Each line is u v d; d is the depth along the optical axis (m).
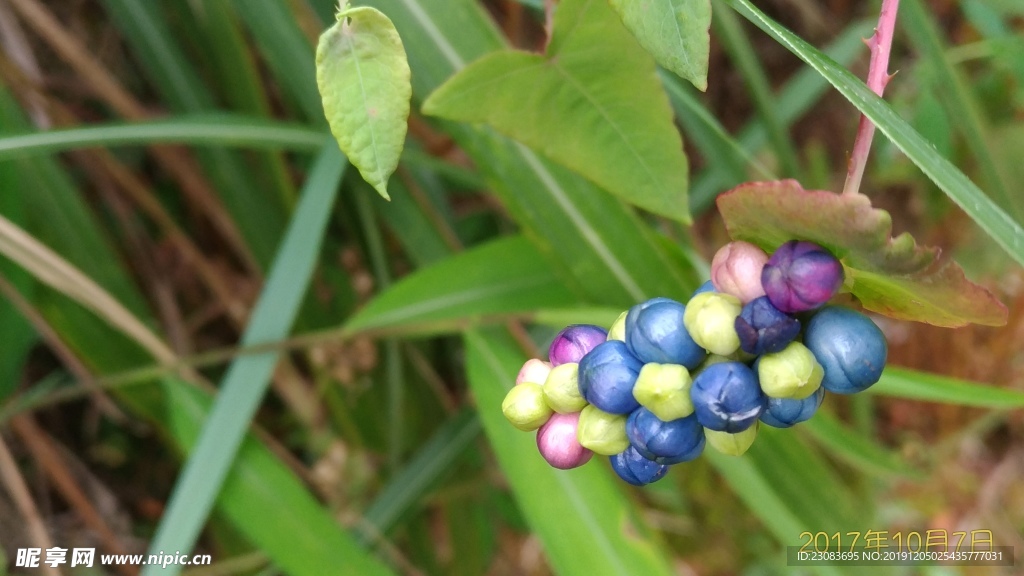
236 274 0.28
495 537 0.30
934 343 0.31
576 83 0.12
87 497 0.27
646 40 0.10
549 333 0.25
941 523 0.31
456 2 0.16
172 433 0.22
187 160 0.25
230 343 0.29
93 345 0.23
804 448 0.23
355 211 0.26
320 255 0.26
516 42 0.27
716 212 0.32
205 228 0.28
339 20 0.10
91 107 0.26
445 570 0.29
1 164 0.21
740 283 0.10
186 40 0.26
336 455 0.26
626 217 0.17
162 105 0.27
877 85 0.11
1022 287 0.29
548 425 0.11
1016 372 0.30
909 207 0.32
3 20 0.23
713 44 0.33
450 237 0.24
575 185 0.17
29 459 0.26
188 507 0.18
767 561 0.30
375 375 0.27
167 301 0.27
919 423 0.32
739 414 0.10
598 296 0.18
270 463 0.20
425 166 0.22
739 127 0.34
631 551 0.18
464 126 0.17
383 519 0.24
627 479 0.11
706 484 0.30
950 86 0.21
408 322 0.20
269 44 0.21
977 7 0.23
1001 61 0.23
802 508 0.24
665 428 0.10
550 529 0.18
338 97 0.10
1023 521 0.31
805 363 0.10
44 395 0.22
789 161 0.25
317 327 0.26
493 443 0.19
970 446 0.32
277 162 0.24
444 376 0.28
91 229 0.23
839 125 0.34
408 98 0.10
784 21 0.33
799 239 0.10
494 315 0.19
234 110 0.25
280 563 0.19
